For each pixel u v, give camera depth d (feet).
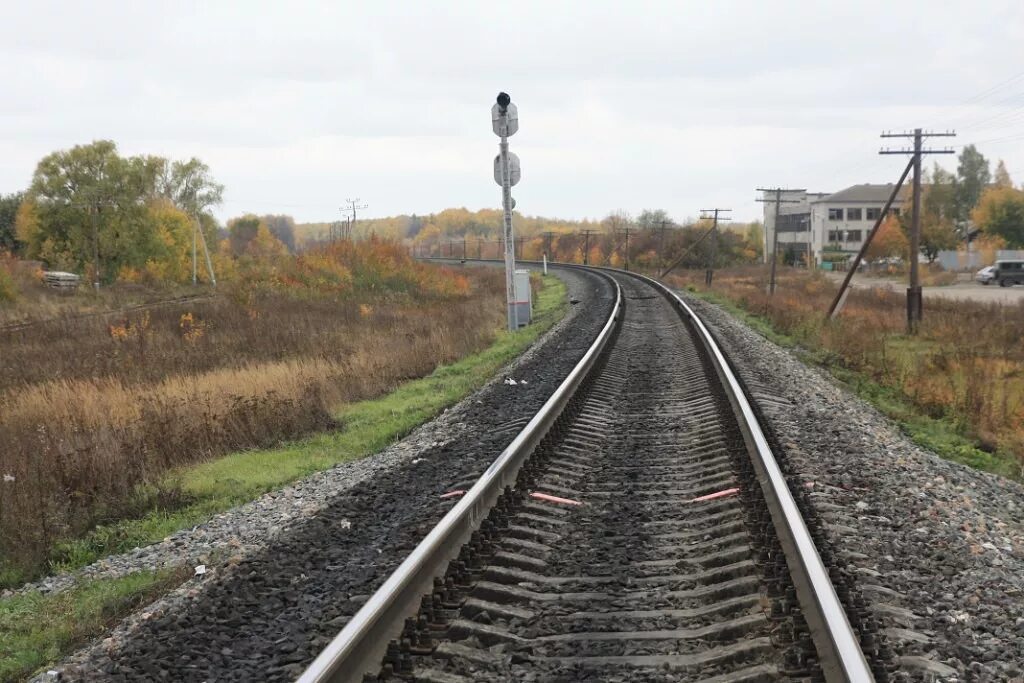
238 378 55.47
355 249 161.48
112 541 29.37
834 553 18.85
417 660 14.47
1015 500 33.99
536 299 153.89
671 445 32.42
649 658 14.62
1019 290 229.25
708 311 108.37
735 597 17.20
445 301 141.69
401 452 36.22
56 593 23.65
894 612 15.75
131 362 68.39
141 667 15.19
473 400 46.60
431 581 17.76
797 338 91.25
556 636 15.70
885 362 71.51
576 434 34.22
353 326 94.07
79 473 34.42
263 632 16.37
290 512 27.55
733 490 24.70
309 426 45.78
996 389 61.52
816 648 13.92
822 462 29.48
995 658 14.21
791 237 451.12
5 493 32.04
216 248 339.16
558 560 19.80
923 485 27.63
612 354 61.31
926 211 342.64
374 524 23.56
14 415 48.73
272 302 123.54
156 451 39.42
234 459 40.06
